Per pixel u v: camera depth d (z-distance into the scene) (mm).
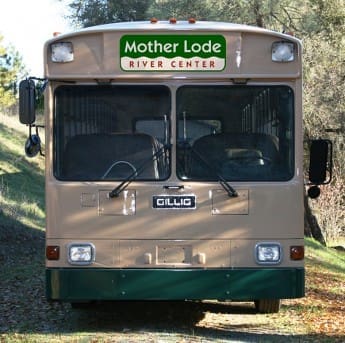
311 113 26641
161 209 10406
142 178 10430
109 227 10398
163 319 11891
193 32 10461
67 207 10422
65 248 10406
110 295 10352
